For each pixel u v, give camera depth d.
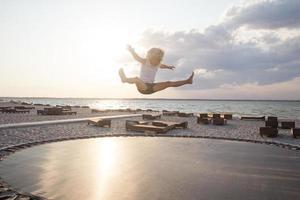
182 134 16.23
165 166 7.78
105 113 36.00
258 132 17.94
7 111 31.59
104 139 13.33
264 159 9.04
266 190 5.80
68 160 8.39
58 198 5.21
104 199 5.20
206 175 6.90
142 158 8.82
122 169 7.36
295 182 6.40
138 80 3.84
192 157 9.13
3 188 5.68
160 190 5.73
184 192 5.62
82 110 45.09
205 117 25.19
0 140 12.24
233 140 13.85
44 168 7.36
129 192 5.58
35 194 5.39
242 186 6.05
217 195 5.47
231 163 8.31
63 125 18.80
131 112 40.31
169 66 4.16
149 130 16.39
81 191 5.61
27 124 17.30
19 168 7.35
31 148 10.48
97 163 8.02
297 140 14.81
